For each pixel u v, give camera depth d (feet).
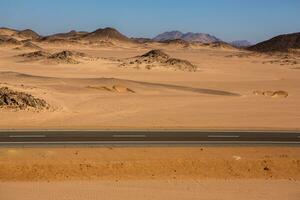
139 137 126.93
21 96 171.12
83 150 111.34
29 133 127.65
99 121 155.74
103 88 234.17
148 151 112.68
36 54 445.78
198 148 116.98
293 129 150.71
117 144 118.01
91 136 126.00
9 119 151.23
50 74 335.26
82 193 87.56
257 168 107.34
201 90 258.98
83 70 374.43
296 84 326.03
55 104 177.99
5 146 112.27
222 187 95.20
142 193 88.94
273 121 170.09
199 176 102.53
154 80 323.98
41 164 100.68
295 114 189.16
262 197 89.71
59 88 224.12
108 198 85.10
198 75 374.63
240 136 133.80
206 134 134.82
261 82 331.98
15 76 274.16
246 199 87.92
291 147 122.62
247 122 165.58
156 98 217.77
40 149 110.52
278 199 88.99
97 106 186.50
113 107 186.70
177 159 107.04
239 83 319.27
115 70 381.19
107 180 97.45
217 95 239.71
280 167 108.47
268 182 100.68
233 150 116.98
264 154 114.83
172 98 220.23
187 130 140.46
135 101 205.16
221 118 171.83
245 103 215.51
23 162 100.83
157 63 409.08
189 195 88.79
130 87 247.91
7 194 85.46
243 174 104.83
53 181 95.96
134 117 166.81
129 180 97.91
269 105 212.23
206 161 107.45
